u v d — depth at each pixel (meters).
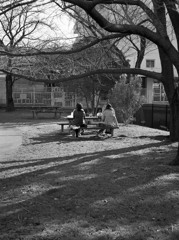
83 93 22.86
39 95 35.00
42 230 3.76
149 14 7.10
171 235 3.58
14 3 6.48
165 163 7.20
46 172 6.64
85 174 6.33
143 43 16.03
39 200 4.86
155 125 19.45
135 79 18.00
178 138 10.10
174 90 10.85
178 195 4.91
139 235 3.58
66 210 4.41
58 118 22.44
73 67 9.55
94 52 9.94
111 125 12.62
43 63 8.55
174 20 7.24
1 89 37.66
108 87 21.23
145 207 4.45
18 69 8.62
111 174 6.26
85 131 14.71
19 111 30.31
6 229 3.82
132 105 17.44
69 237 3.56
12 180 6.15
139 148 9.62
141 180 5.77
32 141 11.58
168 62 10.97
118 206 4.50
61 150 9.57
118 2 7.23
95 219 4.05
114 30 6.73
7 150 9.79
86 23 8.36
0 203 4.81
